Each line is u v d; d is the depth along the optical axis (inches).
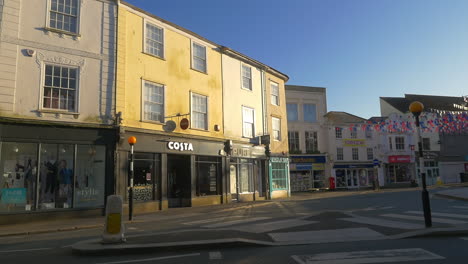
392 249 258.1
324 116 1434.5
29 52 516.7
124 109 603.2
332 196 963.3
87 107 561.6
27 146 506.3
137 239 302.8
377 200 729.0
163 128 665.6
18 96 502.9
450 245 267.4
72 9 572.7
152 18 677.3
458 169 1736.0
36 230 416.2
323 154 1397.6
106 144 571.8
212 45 812.0
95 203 552.4
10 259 255.4
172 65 705.0
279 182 983.0
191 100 733.9
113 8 613.6
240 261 236.1
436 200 665.0
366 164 1496.1
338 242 292.8
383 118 1670.8
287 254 253.4
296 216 473.1
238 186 831.1
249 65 925.8
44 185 513.7
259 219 451.5
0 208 475.8
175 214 565.3
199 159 734.5
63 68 551.2
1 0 507.5
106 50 594.6
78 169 545.0
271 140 978.7
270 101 998.4
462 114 1787.6
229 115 832.9
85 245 281.4
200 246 280.2
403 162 1592.0
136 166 612.7
